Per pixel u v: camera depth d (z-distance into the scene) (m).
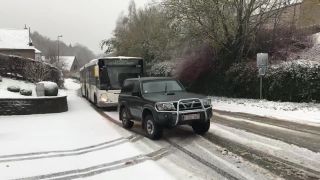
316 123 14.04
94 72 23.44
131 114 13.88
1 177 8.37
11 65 31.91
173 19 27.30
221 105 22.14
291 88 20.81
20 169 8.97
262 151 9.70
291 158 8.92
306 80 20.03
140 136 12.82
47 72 34.03
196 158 9.35
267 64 22.08
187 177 7.78
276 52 25.06
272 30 26.16
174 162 9.07
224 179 7.55
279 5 25.19
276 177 7.54
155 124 11.84
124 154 10.19
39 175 8.46
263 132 12.38
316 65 19.83
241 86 25.45
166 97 12.00
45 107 20.41
